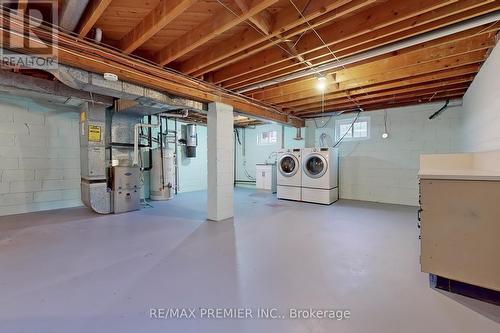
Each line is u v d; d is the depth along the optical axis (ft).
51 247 9.55
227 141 14.35
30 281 6.98
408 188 18.16
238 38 8.73
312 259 8.59
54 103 16.06
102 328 5.12
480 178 6.12
